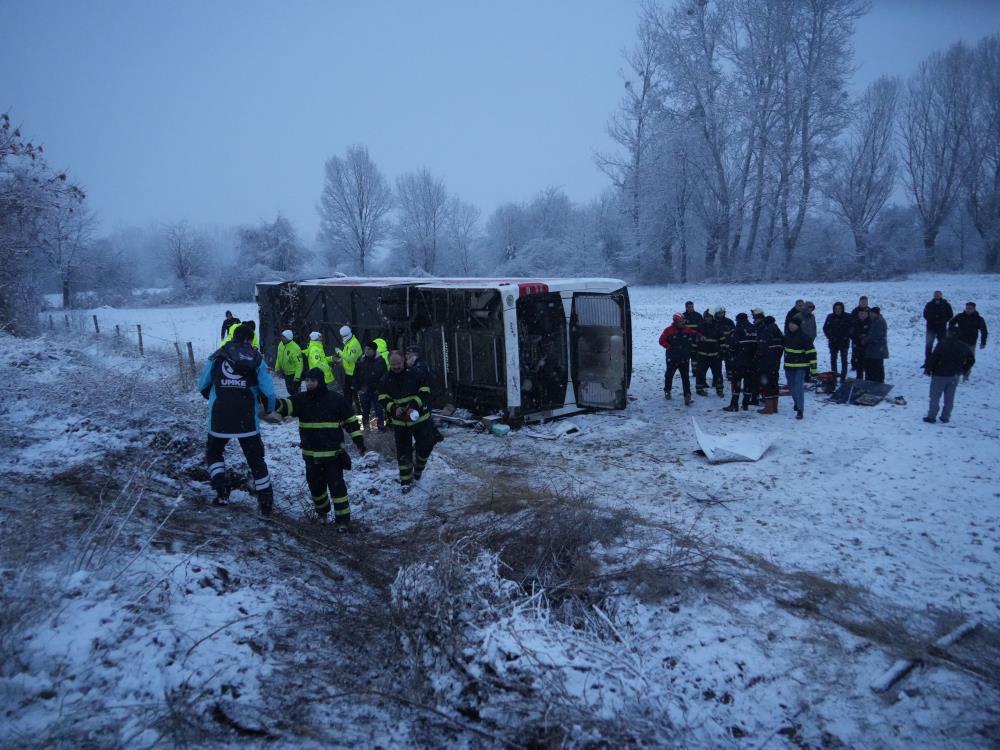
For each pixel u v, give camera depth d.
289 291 16.91
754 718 4.09
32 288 21.50
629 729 3.79
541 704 3.96
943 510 7.12
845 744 3.88
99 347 18.14
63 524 5.88
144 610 4.59
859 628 4.97
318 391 6.79
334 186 63.72
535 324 11.55
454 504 7.66
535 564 5.90
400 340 13.45
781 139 46.31
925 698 4.23
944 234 57.12
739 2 45.59
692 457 9.46
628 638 4.88
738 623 5.04
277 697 4.11
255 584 5.43
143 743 3.49
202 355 20.50
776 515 7.19
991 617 5.12
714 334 13.41
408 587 5.23
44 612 4.27
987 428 10.12
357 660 4.62
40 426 9.12
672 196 49.28
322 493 6.97
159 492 7.26
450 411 12.31
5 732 3.37
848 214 50.03
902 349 17.77
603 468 9.09
